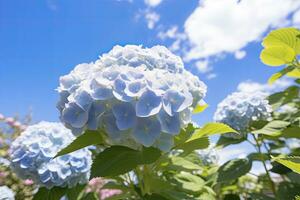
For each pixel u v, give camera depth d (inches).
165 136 15.1
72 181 26.2
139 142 14.4
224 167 27.1
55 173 25.8
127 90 14.6
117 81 14.9
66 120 15.6
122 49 17.5
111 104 15.0
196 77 18.6
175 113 14.9
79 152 26.7
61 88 17.4
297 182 24.2
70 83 17.6
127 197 20.4
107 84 15.0
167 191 19.0
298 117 25.1
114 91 14.6
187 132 17.2
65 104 16.0
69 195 26.0
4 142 54.2
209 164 35.5
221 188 32.4
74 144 16.1
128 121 14.5
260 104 29.4
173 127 14.8
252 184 37.7
